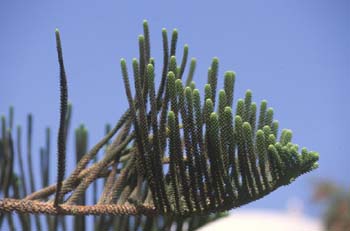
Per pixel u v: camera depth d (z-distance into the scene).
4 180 1.43
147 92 1.12
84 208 1.09
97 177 1.13
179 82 1.08
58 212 1.08
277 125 1.13
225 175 1.07
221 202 1.09
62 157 1.06
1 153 1.44
